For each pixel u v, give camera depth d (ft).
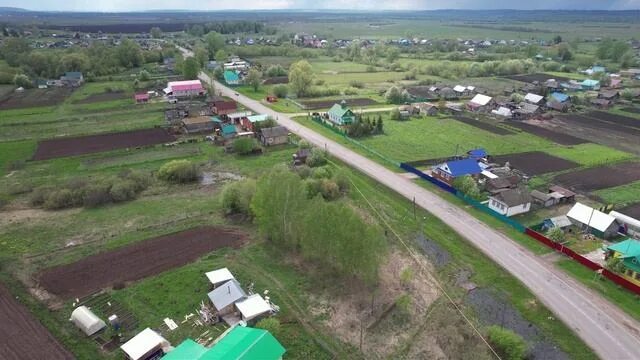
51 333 135.74
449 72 605.31
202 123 333.62
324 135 330.34
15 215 209.05
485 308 151.94
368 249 149.59
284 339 134.92
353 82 532.32
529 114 396.78
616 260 164.96
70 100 438.40
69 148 297.53
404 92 449.89
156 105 418.51
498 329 135.95
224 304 144.25
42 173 256.32
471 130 351.46
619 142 326.85
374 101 451.12
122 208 217.36
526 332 141.18
